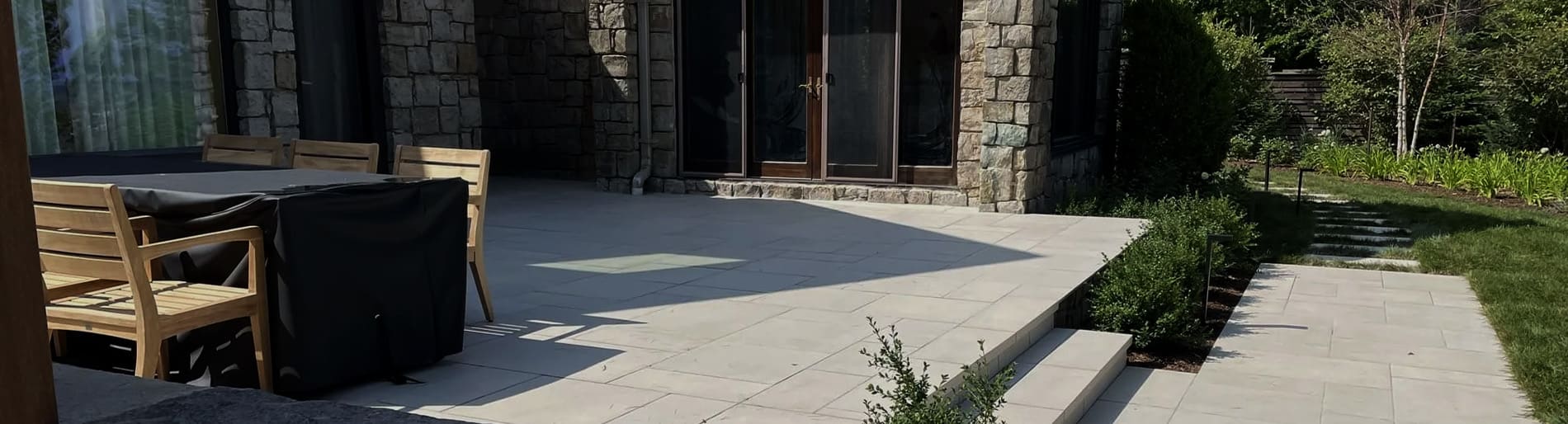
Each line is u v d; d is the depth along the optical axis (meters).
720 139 9.27
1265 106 15.37
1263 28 17.62
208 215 3.37
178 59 7.04
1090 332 5.00
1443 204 10.52
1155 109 9.80
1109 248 6.54
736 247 6.60
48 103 6.41
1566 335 5.27
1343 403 4.36
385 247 3.58
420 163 4.70
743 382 3.65
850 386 3.61
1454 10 14.02
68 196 3.02
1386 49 14.09
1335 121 15.41
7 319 1.04
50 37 6.39
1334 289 6.69
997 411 3.77
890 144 8.66
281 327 3.30
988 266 5.95
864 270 5.82
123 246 2.96
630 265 5.97
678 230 7.28
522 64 10.59
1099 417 4.18
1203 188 9.95
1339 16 16.56
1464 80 14.38
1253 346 5.27
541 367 3.83
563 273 5.71
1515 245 7.97
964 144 8.38
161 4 6.91
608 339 4.25
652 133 9.39
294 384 3.32
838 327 4.46
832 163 8.92
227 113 7.29
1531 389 4.48
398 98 8.36
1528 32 13.26
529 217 7.94
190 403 1.65
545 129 10.62
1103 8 9.66
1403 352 5.16
